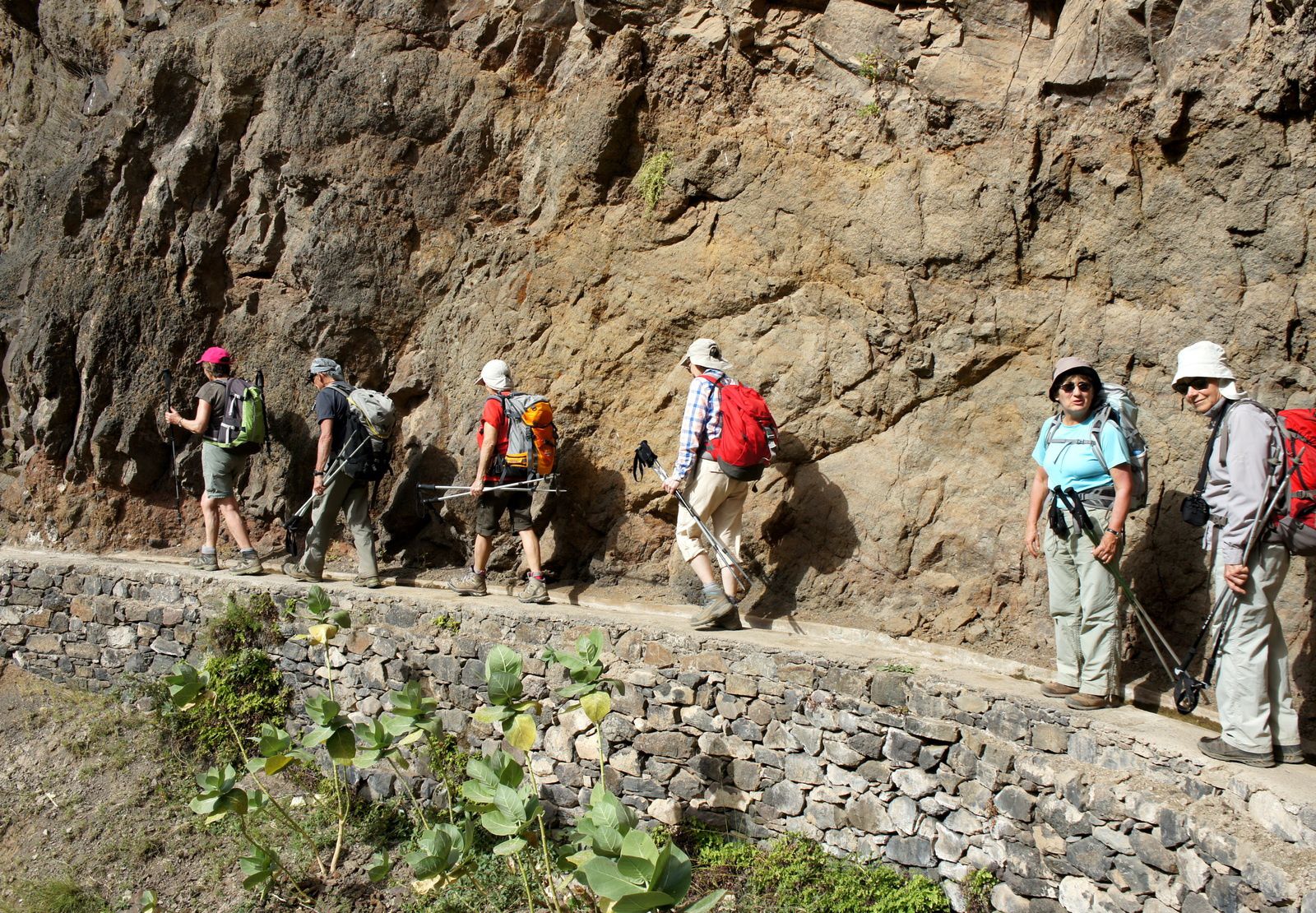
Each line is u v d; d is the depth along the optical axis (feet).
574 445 22.38
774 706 16.81
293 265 24.73
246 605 21.68
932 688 15.52
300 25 25.08
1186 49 15.88
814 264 20.27
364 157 24.39
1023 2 18.67
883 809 15.75
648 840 12.07
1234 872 11.53
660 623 18.75
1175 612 15.60
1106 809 13.24
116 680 22.79
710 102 21.86
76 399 25.54
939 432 18.76
